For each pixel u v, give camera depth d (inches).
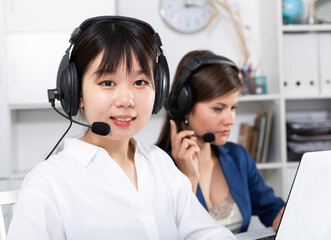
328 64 93.5
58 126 99.3
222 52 101.3
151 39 33.3
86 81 31.5
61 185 31.7
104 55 30.4
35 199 30.2
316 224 33.3
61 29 86.5
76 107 32.5
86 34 31.7
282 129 91.0
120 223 32.5
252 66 101.7
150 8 99.0
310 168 32.7
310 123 93.0
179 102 51.4
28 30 86.3
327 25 91.6
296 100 104.1
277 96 91.0
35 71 86.7
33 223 29.4
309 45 93.3
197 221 37.7
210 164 56.3
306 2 95.3
